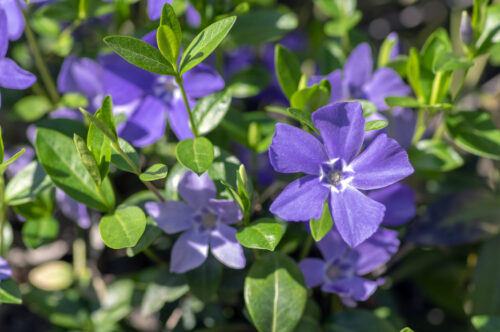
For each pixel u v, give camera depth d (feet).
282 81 0.74
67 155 0.69
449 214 0.81
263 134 0.79
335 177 0.65
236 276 0.77
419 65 0.75
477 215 0.81
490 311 0.80
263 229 0.66
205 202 0.69
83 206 0.79
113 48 0.63
